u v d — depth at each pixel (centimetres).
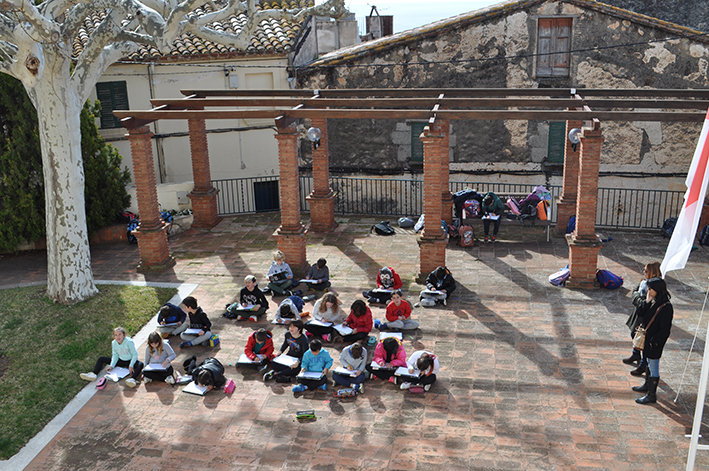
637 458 855
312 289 1434
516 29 2038
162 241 1590
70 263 1373
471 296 1387
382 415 971
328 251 1703
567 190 1723
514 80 2089
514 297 1375
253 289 1291
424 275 1452
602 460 853
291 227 1502
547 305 1330
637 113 1305
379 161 2245
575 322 1249
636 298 995
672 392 1002
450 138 2183
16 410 1015
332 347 1184
